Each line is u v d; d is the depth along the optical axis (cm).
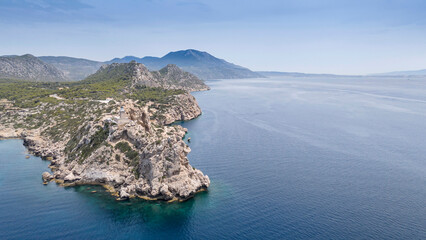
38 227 8250
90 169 11219
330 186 10838
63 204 9512
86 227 8331
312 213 8981
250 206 9438
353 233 7994
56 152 13650
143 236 7981
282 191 10444
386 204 9525
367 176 11744
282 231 8088
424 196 10069
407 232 8044
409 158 13850
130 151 11512
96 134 12594
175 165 10231
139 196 10138
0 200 9656
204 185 10675
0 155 14250
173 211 9225
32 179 11375
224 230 8194
